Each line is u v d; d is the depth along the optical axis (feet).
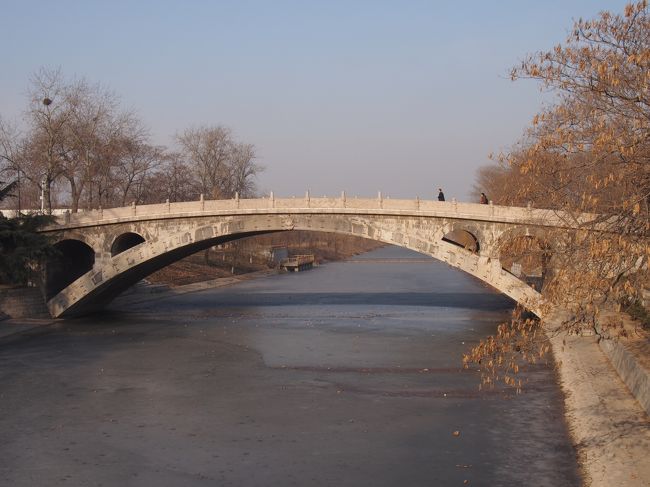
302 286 339.16
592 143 64.03
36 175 261.24
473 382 127.75
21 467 86.17
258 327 197.36
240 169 372.79
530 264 78.84
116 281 212.02
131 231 201.77
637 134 63.10
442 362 146.00
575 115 64.39
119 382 130.00
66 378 133.28
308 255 520.01
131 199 315.58
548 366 138.10
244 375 135.33
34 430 100.83
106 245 202.90
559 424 101.30
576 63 63.26
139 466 86.17
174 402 115.65
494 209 174.91
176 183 341.21
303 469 84.58
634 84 63.16
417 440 94.94
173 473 83.82
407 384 126.82
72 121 257.34
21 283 207.92
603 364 128.57
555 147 65.05
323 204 189.06
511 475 81.82
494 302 261.03
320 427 101.24
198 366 143.84
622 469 79.51
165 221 199.31
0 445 94.43
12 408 112.37
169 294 289.33
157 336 181.57
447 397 117.39
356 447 92.32
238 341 173.99
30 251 197.16
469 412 108.17
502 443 93.20
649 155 61.57
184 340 175.52
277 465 86.07
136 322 207.51
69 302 206.90
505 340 75.51
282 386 126.11
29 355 155.94
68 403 115.34
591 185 66.28
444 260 181.78
